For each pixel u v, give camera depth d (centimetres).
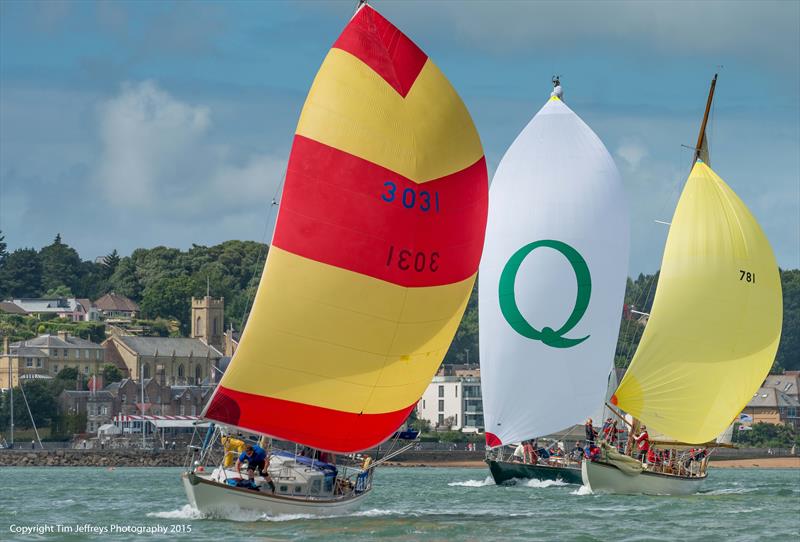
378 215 6812
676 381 10394
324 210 6738
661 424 10369
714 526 7825
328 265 6738
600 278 10412
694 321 10425
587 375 10369
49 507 9300
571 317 10344
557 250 10388
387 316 6888
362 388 6931
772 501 10088
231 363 6712
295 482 7138
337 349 6806
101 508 9131
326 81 6819
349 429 7025
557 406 10362
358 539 6506
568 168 10525
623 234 10538
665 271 10512
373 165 6812
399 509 8769
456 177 7050
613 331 10469
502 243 10512
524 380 10400
